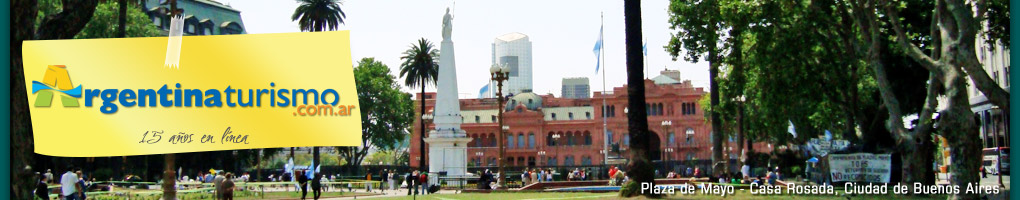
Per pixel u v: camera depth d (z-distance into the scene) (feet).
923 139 94.22
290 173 201.16
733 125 234.99
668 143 449.06
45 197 89.86
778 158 178.91
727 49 117.80
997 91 75.05
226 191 99.14
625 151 457.27
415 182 135.64
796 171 171.53
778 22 107.45
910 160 94.63
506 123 497.46
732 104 163.84
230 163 227.40
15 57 49.83
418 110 499.51
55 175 174.60
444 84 199.21
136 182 167.32
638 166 86.99
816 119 171.42
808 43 110.11
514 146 492.54
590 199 91.04
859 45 103.86
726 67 169.48
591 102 481.46
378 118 329.11
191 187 157.07
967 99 77.97
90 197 116.57
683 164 236.02
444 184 180.45
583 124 481.87
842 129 180.65
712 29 112.68
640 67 88.07
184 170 219.00
